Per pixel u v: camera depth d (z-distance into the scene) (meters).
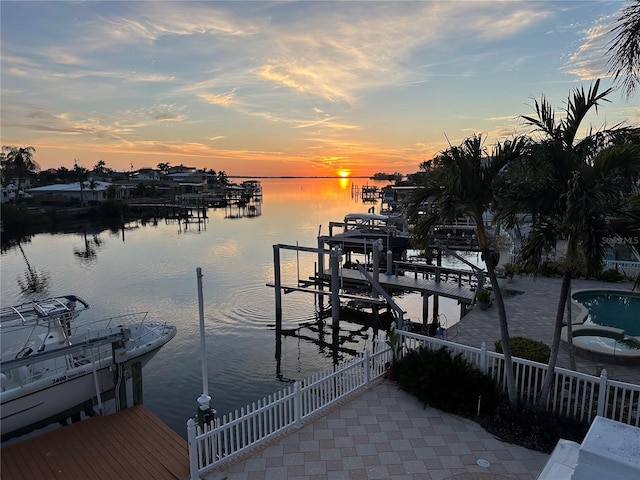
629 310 18.81
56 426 12.68
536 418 8.91
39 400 11.80
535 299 19.53
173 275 33.44
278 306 23.94
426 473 7.70
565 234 7.77
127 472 9.20
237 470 7.93
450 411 9.66
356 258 42.41
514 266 23.23
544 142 8.02
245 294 28.05
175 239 52.53
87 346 12.13
